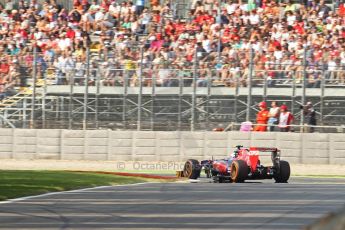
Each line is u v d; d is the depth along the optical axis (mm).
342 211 16375
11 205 48375
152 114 100875
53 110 103375
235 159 71812
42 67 104750
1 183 62594
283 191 60250
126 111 101375
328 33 109375
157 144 99812
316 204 49688
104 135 101000
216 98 99562
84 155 101562
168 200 52094
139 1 120938
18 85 105688
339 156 95875
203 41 109375
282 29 110062
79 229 36844
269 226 38125
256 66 100000
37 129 102688
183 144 99125
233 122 99062
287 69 99938
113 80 101875
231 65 100750
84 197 54094
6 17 122812
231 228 37312
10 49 116500
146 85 101062
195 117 99875
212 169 73938
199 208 46875
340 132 97125
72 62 107062
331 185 67875
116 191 59438
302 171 89875
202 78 100125
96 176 73625
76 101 102688
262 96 98938
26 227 37500
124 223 39250
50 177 70375
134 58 105750
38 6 124312
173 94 100312
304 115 97688
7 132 103125
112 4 121375
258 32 109688
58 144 102062
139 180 71875
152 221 40156
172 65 101188
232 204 49406
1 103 104938
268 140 96875
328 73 98312
